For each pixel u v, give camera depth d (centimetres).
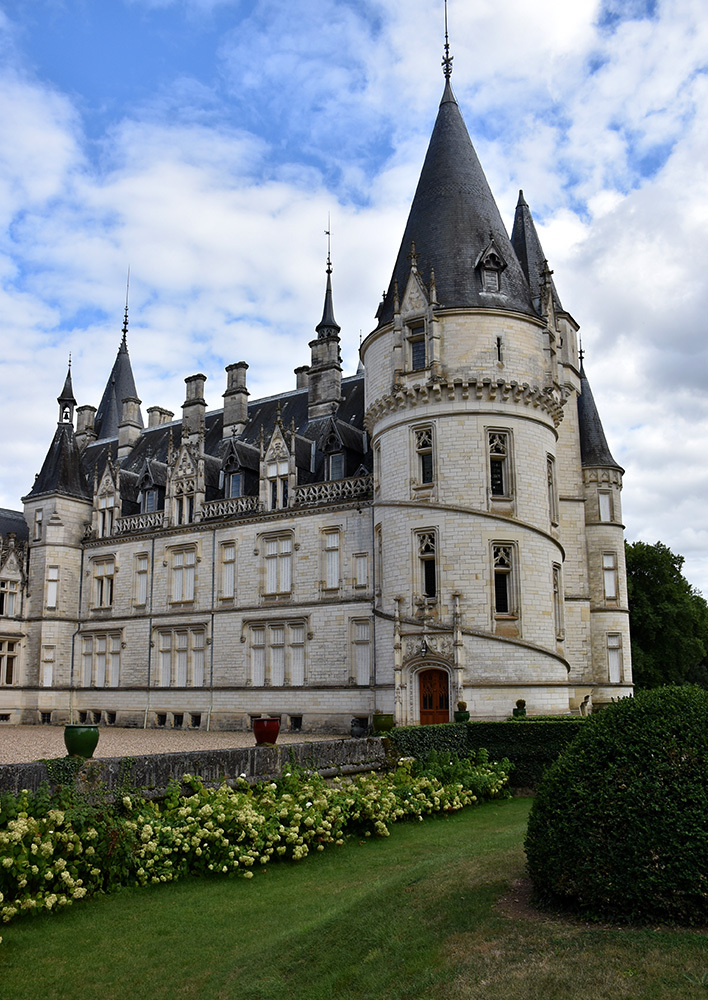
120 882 1432
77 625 5181
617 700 1185
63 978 1106
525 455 3394
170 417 6266
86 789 1483
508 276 3594
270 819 1650
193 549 4675
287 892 1435
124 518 5088
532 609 3266
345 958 1056
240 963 1121
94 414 6612
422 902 1179
